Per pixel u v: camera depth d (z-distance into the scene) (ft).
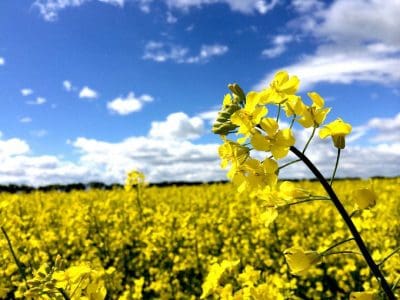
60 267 0.54
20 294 1.01
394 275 1.14
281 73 0.44
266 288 0.60
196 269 1.83
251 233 2.29
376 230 2.04
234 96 0.47
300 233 2.26
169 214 2.51
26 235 1.89
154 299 1.65
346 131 0.46
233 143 0.45
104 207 2.69
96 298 0.52
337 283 1.68
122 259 2.08
